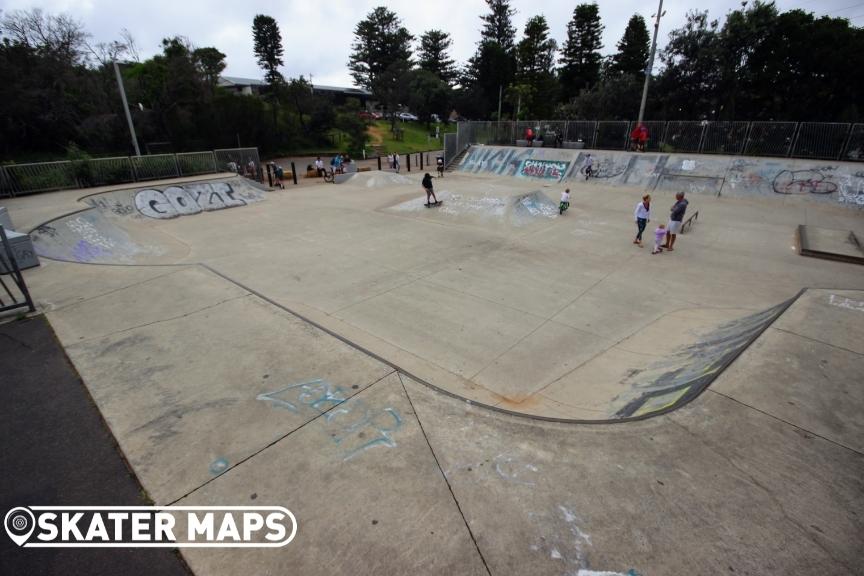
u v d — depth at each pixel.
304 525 2.83
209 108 35.25
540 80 49.66
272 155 40.56
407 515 2.89
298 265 10.41
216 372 4.69
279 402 4.16
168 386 4.44
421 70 65.81
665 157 21.09
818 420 3.76
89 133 29.59
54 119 29.28
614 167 22.28
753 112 29.69
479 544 2.67
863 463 3.28
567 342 6.89
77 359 4.95
